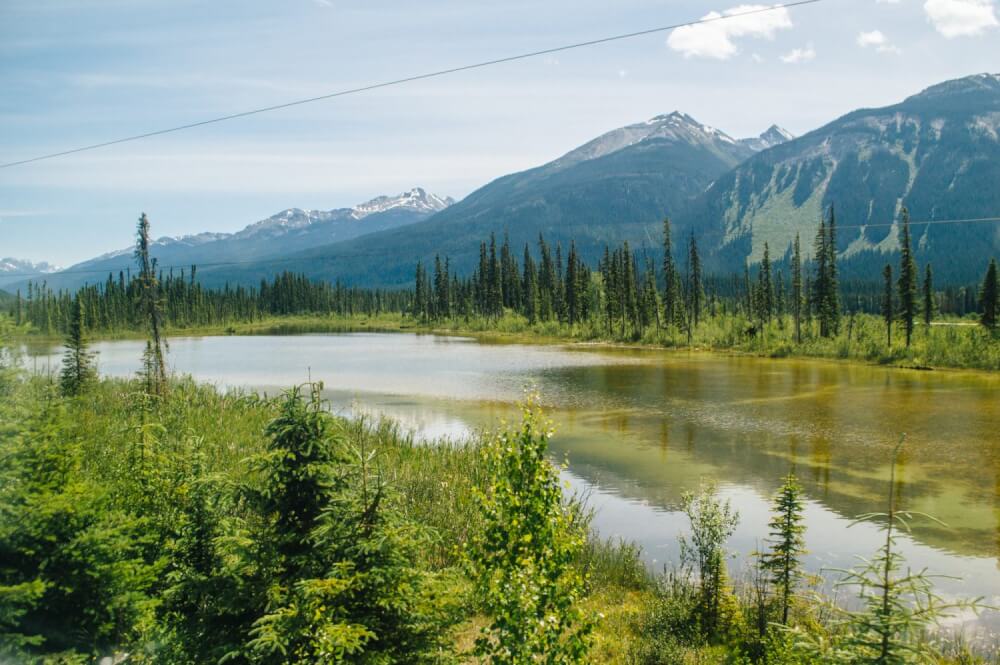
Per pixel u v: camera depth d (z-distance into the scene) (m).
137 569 8.16
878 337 80.88
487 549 8.25
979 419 38.81
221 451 21.00
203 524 8.47
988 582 16.75
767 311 111.69
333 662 6.79
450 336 130.00
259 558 7.64
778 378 59.03
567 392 50.31
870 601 7.23
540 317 137.88
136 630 8.25
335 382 55.97
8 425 8.48
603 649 11.82
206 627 7.68
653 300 114.69
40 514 7.75
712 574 13.56
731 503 23.42
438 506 17.77
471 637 11.91
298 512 8.29
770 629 11.88
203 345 105.06
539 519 8.11
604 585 15.45
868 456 30.19
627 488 25.22
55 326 120.69
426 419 38.78
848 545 19.45
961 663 11.77
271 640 6.66
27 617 7.84
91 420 21.09
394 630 7.62
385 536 7.57
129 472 10.86
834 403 44.84
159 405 25.14
